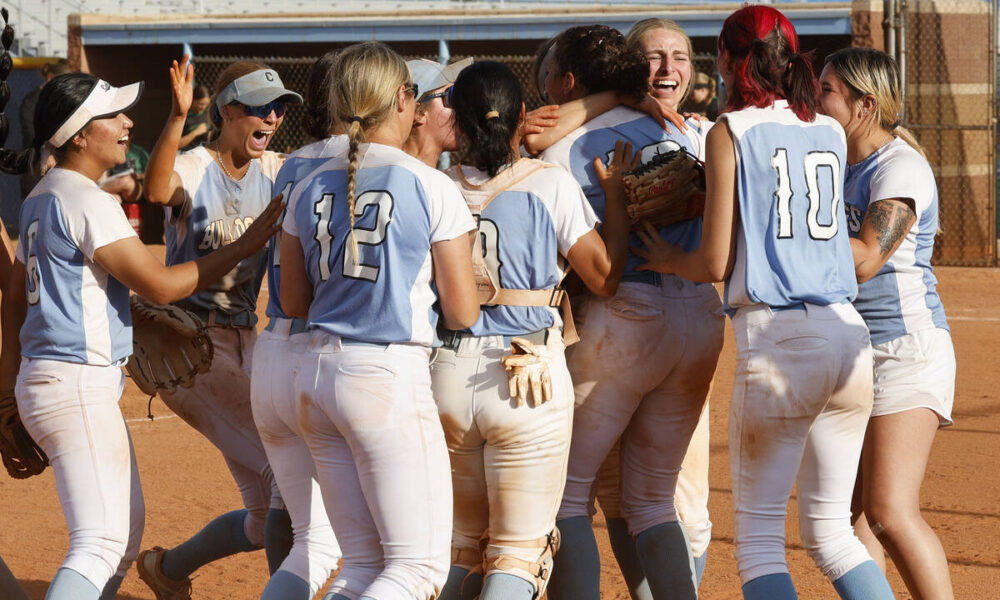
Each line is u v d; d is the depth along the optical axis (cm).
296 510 497
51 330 497
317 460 460
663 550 537
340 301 441
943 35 2417
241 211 614
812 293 470
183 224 603
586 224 487
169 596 654
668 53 572
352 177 435
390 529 442
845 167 504
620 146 521
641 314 509
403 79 460
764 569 473
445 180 455
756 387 473
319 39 2830
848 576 482
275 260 492
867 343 486
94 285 503
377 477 439
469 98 486
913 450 528
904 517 522
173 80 561
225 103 596
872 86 528
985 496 864
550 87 562
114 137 516
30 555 752
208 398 602
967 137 2431
